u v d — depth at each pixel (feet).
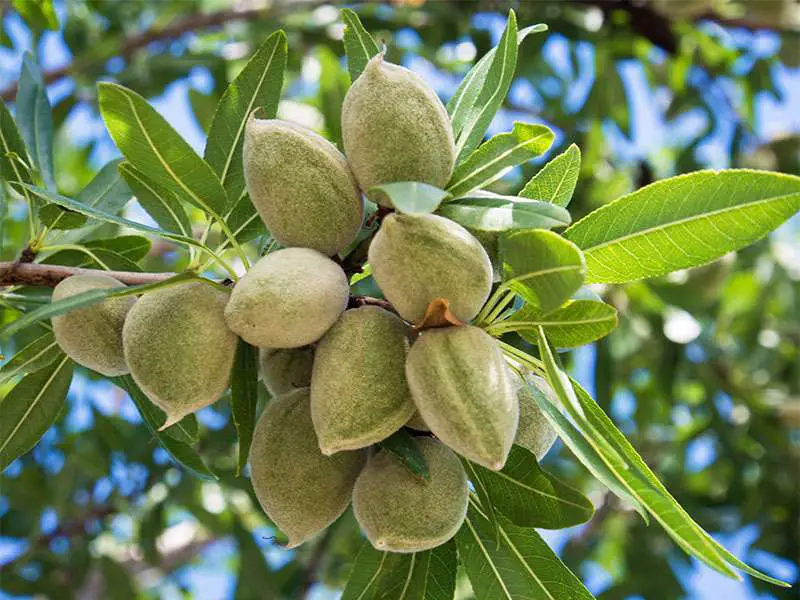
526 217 1.37
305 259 1.39
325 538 2.93
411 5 3.18
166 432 1.69
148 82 3.16
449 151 1.43
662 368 3.08
